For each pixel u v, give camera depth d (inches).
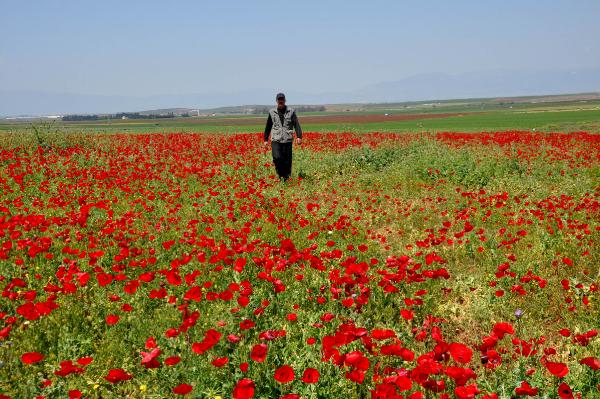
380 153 673.0
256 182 511.2
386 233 345.7
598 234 299.9
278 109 515.2
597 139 875.4
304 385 147.8
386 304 217.9
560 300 217.0
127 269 252.7
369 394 148.8
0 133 820.0
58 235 289.3
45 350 176.9
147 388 154.9
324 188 485.4
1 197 419.8
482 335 196.7
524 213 367.6
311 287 231.8
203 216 353.1
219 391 146.3
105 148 786.2
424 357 129.8
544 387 151.3
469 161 562.3
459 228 342.0
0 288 224.2
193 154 740.0
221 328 181.6
